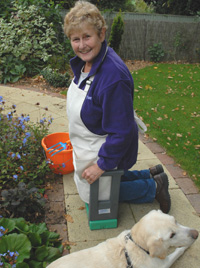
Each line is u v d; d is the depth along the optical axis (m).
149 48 11.10
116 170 2.45
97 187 2.51
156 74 8.77
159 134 4.70
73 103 2.31
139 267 1.97
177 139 4.56
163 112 5.68
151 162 3.92
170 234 1.90
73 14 2.05
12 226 2.41
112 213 2.72
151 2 15.72
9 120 3.46
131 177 2.96
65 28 2.14
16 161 3.40
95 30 2.05
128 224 2.86
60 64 8.14
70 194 3.23
